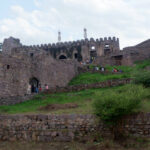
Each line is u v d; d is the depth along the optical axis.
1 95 19.16
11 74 20.81
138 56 39.78
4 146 12.05
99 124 12.38
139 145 10.59
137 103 12.06
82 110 14.52
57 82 28.78
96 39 57.22
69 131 12.60
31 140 12.90
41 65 25.83
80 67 36.19
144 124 11.80
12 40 53.06
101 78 28.81
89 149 10.66
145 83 17.58
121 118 11.94
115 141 11.31
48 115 13.32
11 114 14.83
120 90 16.33
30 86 23.80
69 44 58.00
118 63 40.47
